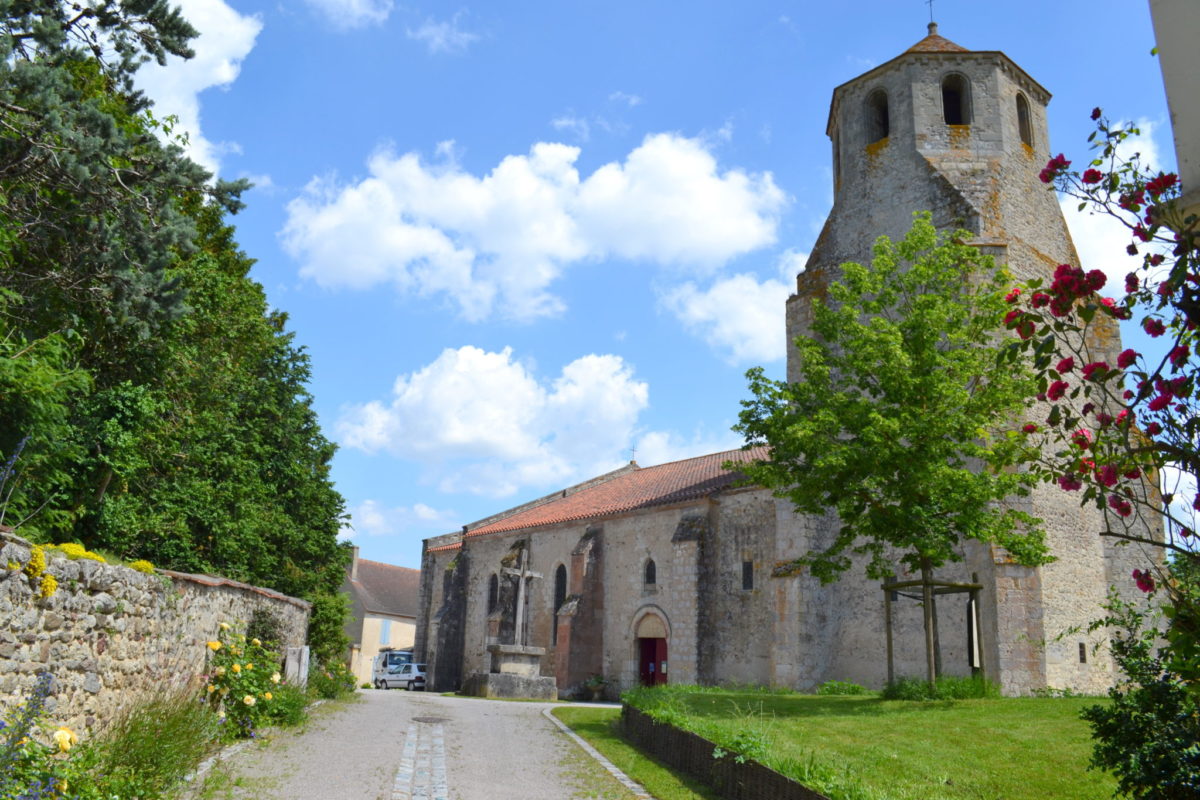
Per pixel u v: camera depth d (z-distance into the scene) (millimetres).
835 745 12438
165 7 14078
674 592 29094
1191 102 4758
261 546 23672
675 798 9875
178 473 20219
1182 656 5332
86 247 13180
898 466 16625
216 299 20094
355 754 11711
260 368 27078
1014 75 26359
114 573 8828
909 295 19078
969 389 19219
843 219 26656
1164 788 6516
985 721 13914
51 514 12727
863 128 26891
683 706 14531
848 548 24359
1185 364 5078
